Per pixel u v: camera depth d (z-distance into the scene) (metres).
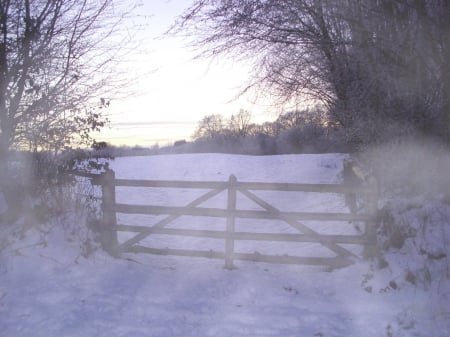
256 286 6.07
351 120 8.89
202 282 6.21
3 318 4.94
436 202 7.24
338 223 9.05
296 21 8.82
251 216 6.73
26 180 7.27
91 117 7.57
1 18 6.91
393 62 7.61
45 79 7.27
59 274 6.12
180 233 6.92
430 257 5.99
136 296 5.62
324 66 9.07
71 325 4.80
